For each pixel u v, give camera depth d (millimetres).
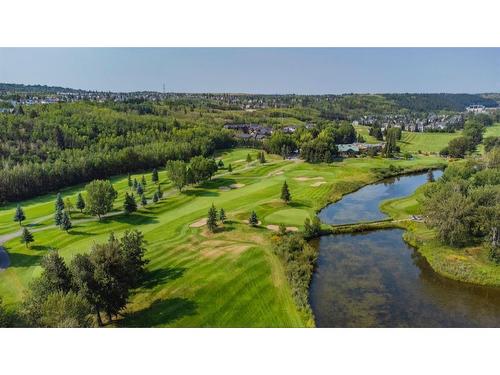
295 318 46219
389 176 136625
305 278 55750
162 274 57375
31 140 145000
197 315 46750
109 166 135125
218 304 49281
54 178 117375
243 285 53844
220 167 148375
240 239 71500
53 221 85875
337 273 59875
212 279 55250
